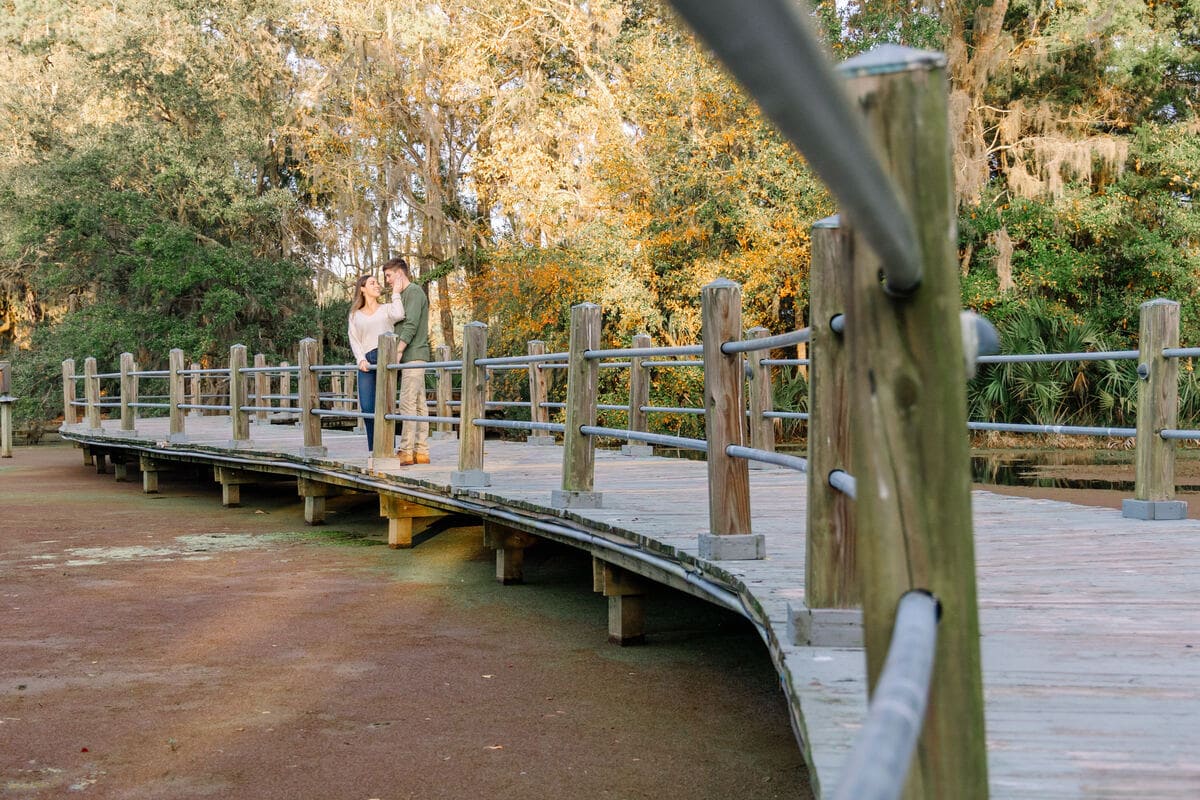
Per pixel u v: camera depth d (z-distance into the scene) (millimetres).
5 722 4402
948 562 1034
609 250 21766
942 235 988
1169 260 21828
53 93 27562
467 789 3711
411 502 9266
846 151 525
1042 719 2631
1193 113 24125
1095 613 3848
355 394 17031
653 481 8562
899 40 20578
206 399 26234
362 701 4742
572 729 4379
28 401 25125
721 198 21188
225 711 4574
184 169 24844
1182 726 2570
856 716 2613
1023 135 23312
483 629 6195
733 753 4102
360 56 25156
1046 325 20734
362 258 27609
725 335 4719
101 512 11938
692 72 21031
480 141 27094
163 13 26125
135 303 25969
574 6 24438
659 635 6133
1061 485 13617
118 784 3730
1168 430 6312
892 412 1028
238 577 7809
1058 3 22953
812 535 3330
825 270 3262
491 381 22906
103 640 5832
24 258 26906
